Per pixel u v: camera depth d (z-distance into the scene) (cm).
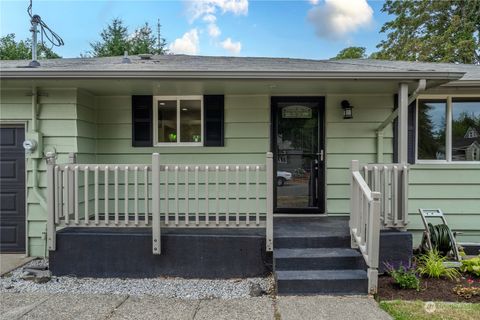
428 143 571
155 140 579
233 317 323
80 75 446
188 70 445
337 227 488
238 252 435
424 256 455
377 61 774
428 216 497
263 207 567
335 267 406
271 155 421
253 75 446
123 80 463
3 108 519
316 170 580
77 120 515
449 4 1869
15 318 323
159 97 580
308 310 335
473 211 556
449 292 380
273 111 578
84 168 436
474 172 557
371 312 328
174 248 437
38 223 524
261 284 412
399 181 436
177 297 376
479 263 434
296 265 406
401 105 460
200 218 544
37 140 505
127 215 435
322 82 470
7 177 533
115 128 578
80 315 329
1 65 591
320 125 578
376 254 368
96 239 440
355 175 420
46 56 1570
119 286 411
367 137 570
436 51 1756
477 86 532
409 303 347
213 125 573
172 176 570
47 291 394
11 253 534
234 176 566
